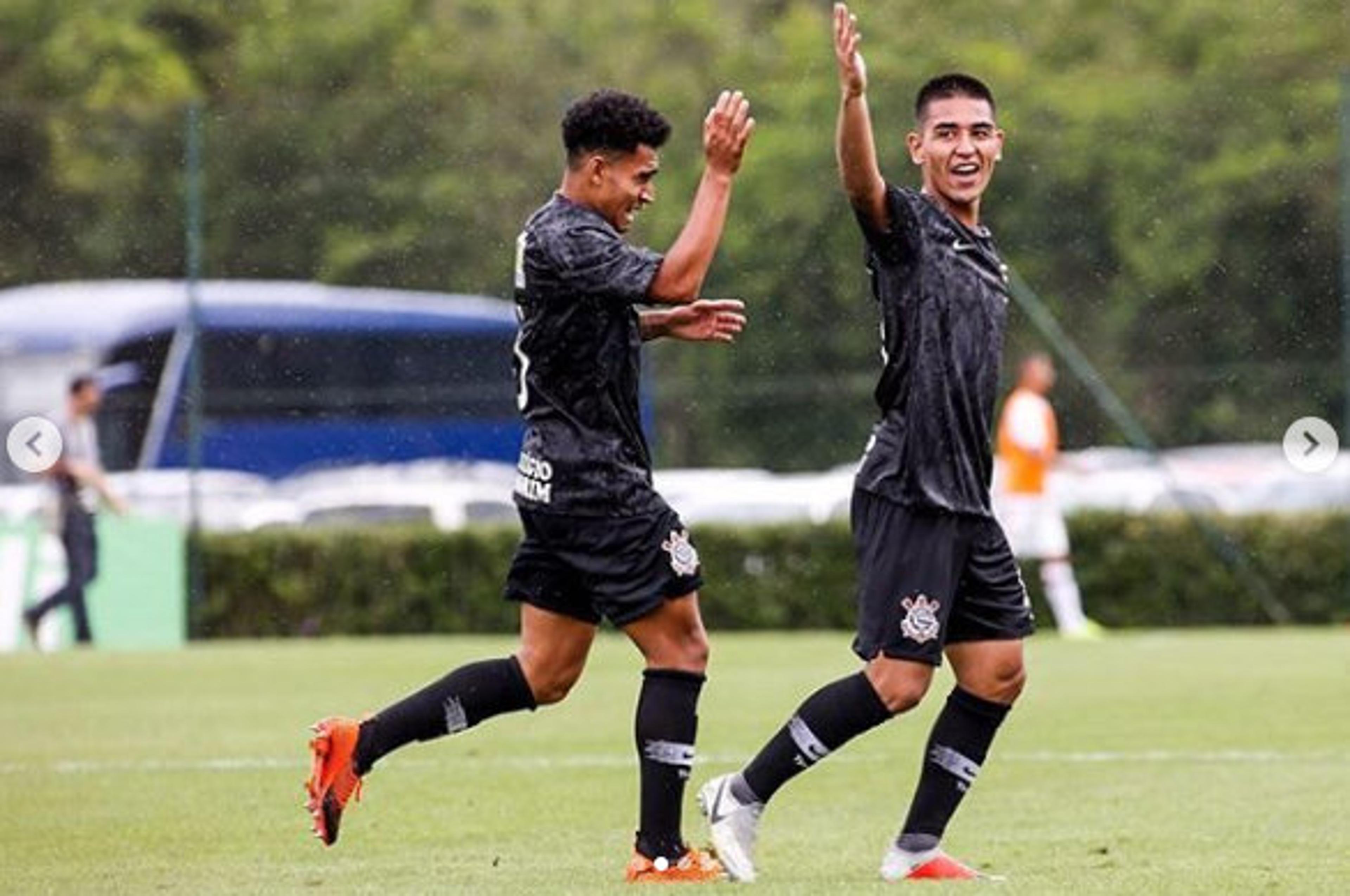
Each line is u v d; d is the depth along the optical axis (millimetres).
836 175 78438
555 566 26172
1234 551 73688
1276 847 28875
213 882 26828
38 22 108875
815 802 34312
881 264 25422
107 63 107375
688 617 25875
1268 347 76062
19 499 83438
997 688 25875
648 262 24828
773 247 78562
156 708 48875
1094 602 73938
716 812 25719
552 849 29703
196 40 108312
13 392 85438
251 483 78250
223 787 36281
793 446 78500
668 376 78812
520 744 41469
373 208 77812
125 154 76500
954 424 25234
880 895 24375
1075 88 77625
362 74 95312
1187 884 25312
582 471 25531
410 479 79375
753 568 74438
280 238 77188
